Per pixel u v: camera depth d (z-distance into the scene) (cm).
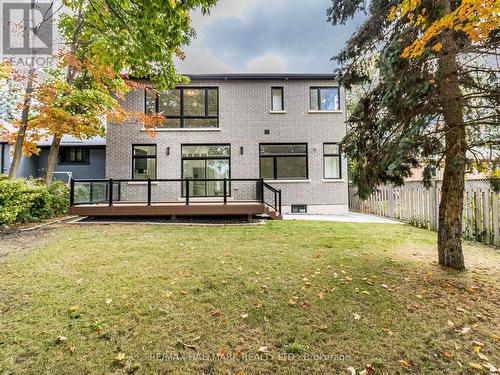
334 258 466
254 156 1244
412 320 283
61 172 1548
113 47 486
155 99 1232
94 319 276
